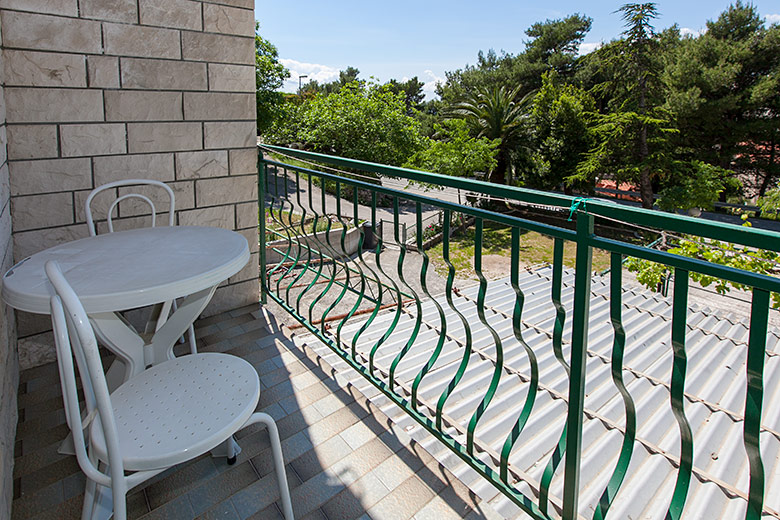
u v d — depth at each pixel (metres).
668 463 2.25
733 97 18.03
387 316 3.96
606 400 2.97
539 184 21.09
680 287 0.82
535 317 4.37
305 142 19.25
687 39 19.38
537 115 20.48
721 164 19.67
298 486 1.38
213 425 1.02
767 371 3.81
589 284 0.96
